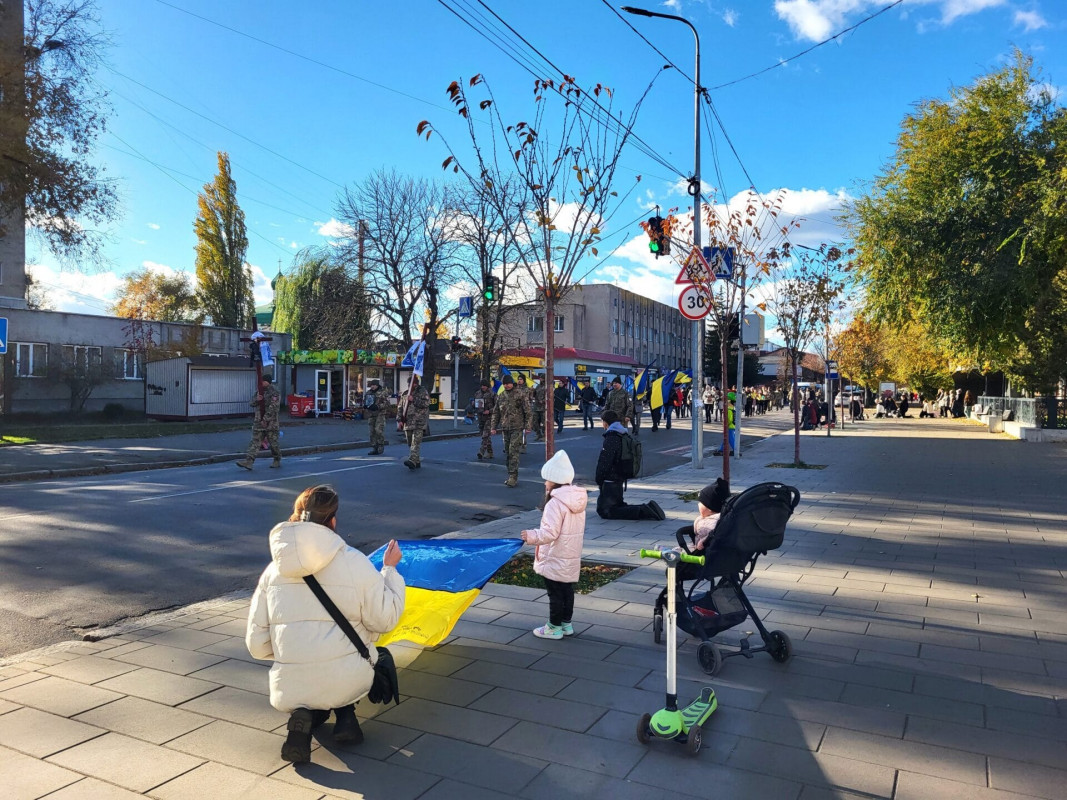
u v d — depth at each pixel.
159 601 6.31
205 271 48.97
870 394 69.75
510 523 9.84
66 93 19.58
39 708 4.03
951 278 19.12
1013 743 3.65
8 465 14.73
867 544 8.40
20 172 19.38
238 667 4.66
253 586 6.84
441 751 3.56
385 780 3.30
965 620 5.64
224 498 11.38
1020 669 4.64
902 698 4.20
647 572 7.07
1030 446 23.00
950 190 18.94
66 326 30.34
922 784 3.26
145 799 3.13
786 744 3.64
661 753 3.54
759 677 4.51
